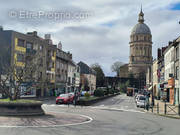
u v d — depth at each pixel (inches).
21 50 1605.6
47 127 446.9
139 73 5054.1
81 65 3823.8
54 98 1845.5
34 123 481.7
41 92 1877.5
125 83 4768.7
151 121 644.7
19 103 573.3
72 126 478.0
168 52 1733.5
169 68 1683.1
